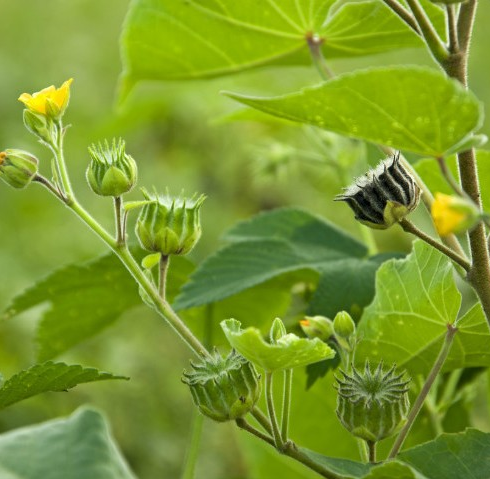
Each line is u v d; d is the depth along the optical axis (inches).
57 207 102.5
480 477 50.4
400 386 50.7
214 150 104.0
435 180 54.3
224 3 56.6
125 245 51.1
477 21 115.6
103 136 108.3
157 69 58.7
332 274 55.4
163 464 80.0
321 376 53.6
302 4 56.1
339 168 61.0
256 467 58.1
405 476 49.3
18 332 83.0
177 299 55.4
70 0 133.2
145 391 83.3
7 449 50.1
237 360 50.2
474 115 48.3
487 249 49.8
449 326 52.0
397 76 48.1
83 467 50.1
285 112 49.1
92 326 57.8
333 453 56.3
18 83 121.3
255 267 55.7
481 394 71.2
